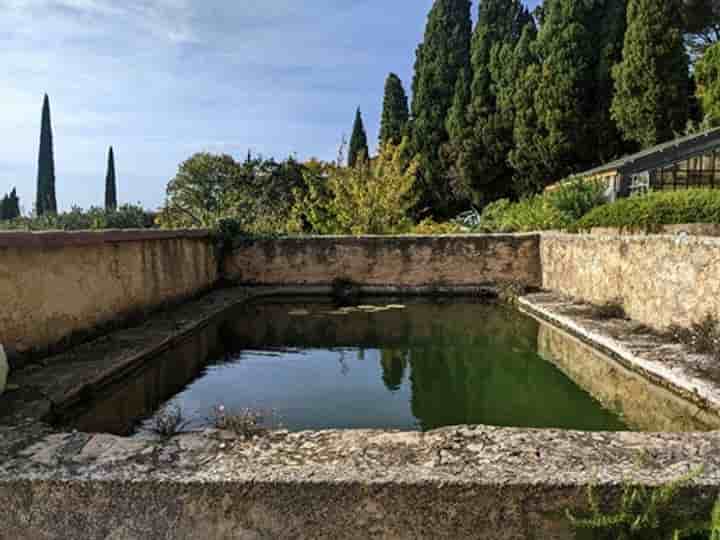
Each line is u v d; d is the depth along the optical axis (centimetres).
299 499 205
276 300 905
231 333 641
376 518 204
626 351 450
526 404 397
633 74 1361
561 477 206
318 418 364
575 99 1553
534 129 1656
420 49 2205
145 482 207
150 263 650
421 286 970
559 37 1580
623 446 237
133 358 440
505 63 1809
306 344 588
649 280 545
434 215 2131
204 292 881
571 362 515
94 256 508
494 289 949
